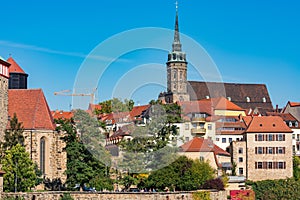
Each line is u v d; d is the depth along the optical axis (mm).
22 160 65438
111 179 64250
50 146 79875
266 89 173125
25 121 79188
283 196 92625
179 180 64625
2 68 77125
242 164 105375
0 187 59594
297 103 137375
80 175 66188
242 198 89938
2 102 76938
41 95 82062
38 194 58344
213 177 72438
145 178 62125
